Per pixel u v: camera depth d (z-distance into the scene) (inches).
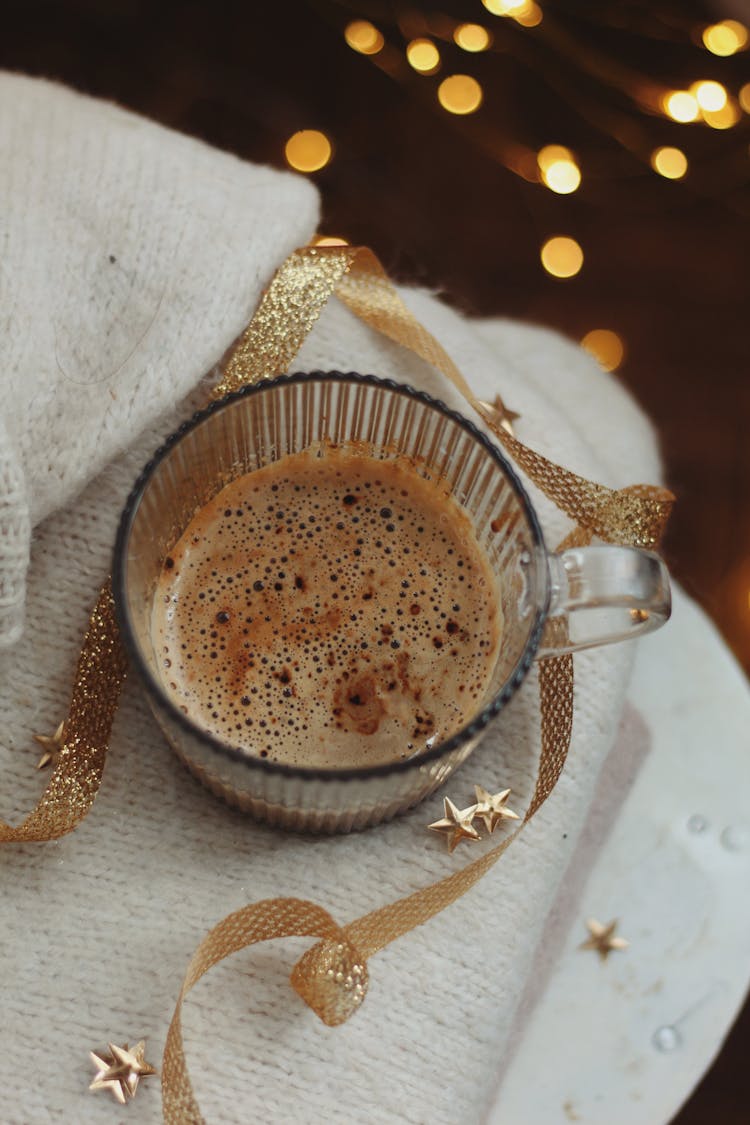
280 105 20.9
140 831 13.8
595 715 14.6
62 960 13.4
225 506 14.0
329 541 13.9
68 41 20.6
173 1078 12.5
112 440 13.5
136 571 12.9
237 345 14.6
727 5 21.1
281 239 14.2
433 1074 13.5
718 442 20.6
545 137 21.3
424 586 13.8
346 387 13.3
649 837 16.8
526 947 14.1
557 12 21.2
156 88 20.7
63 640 14.0
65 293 13.7
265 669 13.5
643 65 21.1
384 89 21.1
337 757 13.3
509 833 14.1
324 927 12.9
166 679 13.4
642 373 20.8
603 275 21.0
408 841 14.0
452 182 21.0
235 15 21.0
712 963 16.4
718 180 21.3
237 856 13.8
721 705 17.2
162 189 14.1
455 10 21.3
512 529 13.3
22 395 13.2
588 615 13.4
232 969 13.4
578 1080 16.1
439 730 13.4
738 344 20.9
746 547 20.4
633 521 14.5
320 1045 13.3
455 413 13.1
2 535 12.6
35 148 14.1
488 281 20.9
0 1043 13.1
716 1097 18.5
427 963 13.7
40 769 13.8
